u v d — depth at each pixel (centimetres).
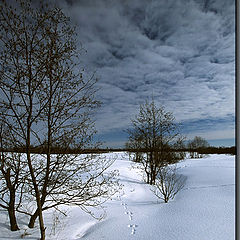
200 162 1806
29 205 523
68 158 421
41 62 349
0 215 454
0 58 324
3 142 359
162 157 1030
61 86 374
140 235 395
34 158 405
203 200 583
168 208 561
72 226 464
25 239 373
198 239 345
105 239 392
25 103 342
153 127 1055
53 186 407
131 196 806
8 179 388
